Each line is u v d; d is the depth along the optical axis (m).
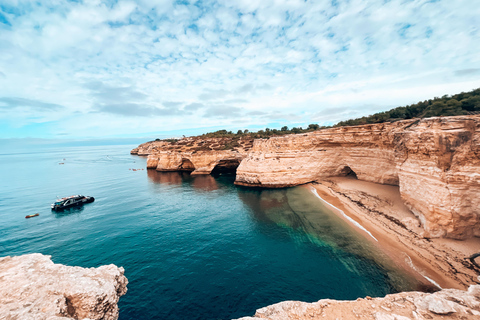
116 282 10.62
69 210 38.22
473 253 16.66
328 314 11.16
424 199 20.33
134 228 29.06
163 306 15.28
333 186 41.47
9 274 9.73
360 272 17.52
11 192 52.22
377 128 36.03
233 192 46.94
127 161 128.50
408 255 18.47
